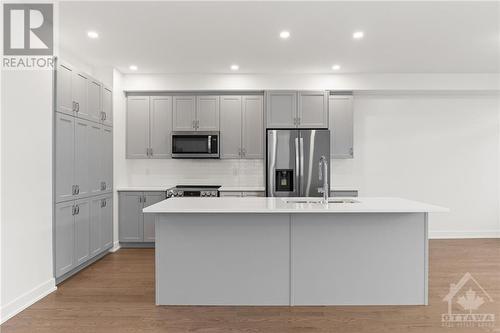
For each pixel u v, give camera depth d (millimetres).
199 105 5195
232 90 5145
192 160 5555
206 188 5117
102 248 4301
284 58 4379
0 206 2531
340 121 5184
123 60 4438
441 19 3238
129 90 5098
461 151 5590
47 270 3121
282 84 5109
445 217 5574
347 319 2609
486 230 5562
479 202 5574
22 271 2777
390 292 2861
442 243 5145
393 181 5594
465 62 4578
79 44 3855
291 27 3418
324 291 2865
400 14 3135
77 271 3795
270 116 5109
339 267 2855
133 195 4926
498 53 4211
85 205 3840
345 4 2943
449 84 5094
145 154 5195
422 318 2621
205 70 4922
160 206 2771
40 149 3020
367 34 3604
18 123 2734
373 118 5582
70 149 3506
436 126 5566
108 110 4500
